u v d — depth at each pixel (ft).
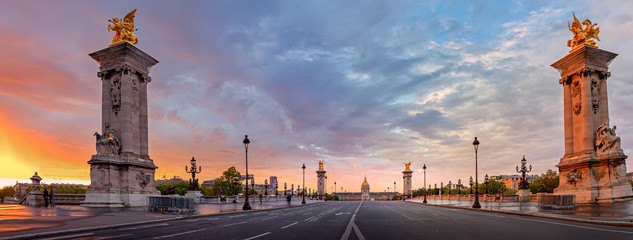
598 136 159.02
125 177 141.79
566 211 98.12
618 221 64.69
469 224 68.59
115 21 155.53
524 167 196.34
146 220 75.92
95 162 136.36
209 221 81.15
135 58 155.02
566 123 174.19
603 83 167.12
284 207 171.32
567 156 171.63
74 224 64.69
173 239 48.03
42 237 49.80
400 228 62.18
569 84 175.32
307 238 49.01
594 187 154.61
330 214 110.32
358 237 49.90
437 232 54.95
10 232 51.60
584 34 167.84
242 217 96.43
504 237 47.88
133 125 151.12
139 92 157.58
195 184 203.31
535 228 59.26
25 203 137.18
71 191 456.04
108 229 61.72
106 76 152.25
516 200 195.11
